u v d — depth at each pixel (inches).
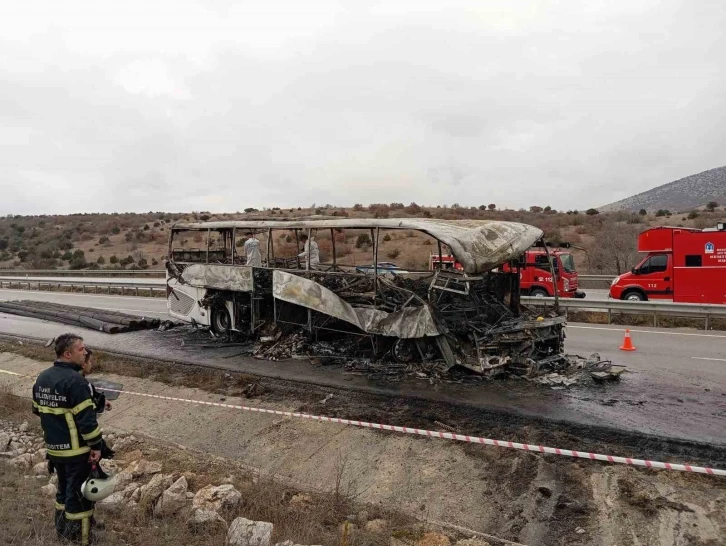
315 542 175.6
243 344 479.2
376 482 233.0
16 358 482.0
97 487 162.7
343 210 1918.1
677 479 212.4
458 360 337.4
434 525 195.2
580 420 269.9
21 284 1306.6
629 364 392.2
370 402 311.6
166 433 306.0
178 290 553.3
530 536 187.9
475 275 333.7
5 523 172.4
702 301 666.2
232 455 272.8
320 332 432.5
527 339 343.6
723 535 178.4
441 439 257.9
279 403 324.8
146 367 416.2
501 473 226.1
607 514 194.1
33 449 284.2
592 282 995.3
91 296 1037.2
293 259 503.8
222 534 178.9
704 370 371.6
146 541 172.1
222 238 572.4
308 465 253.4
